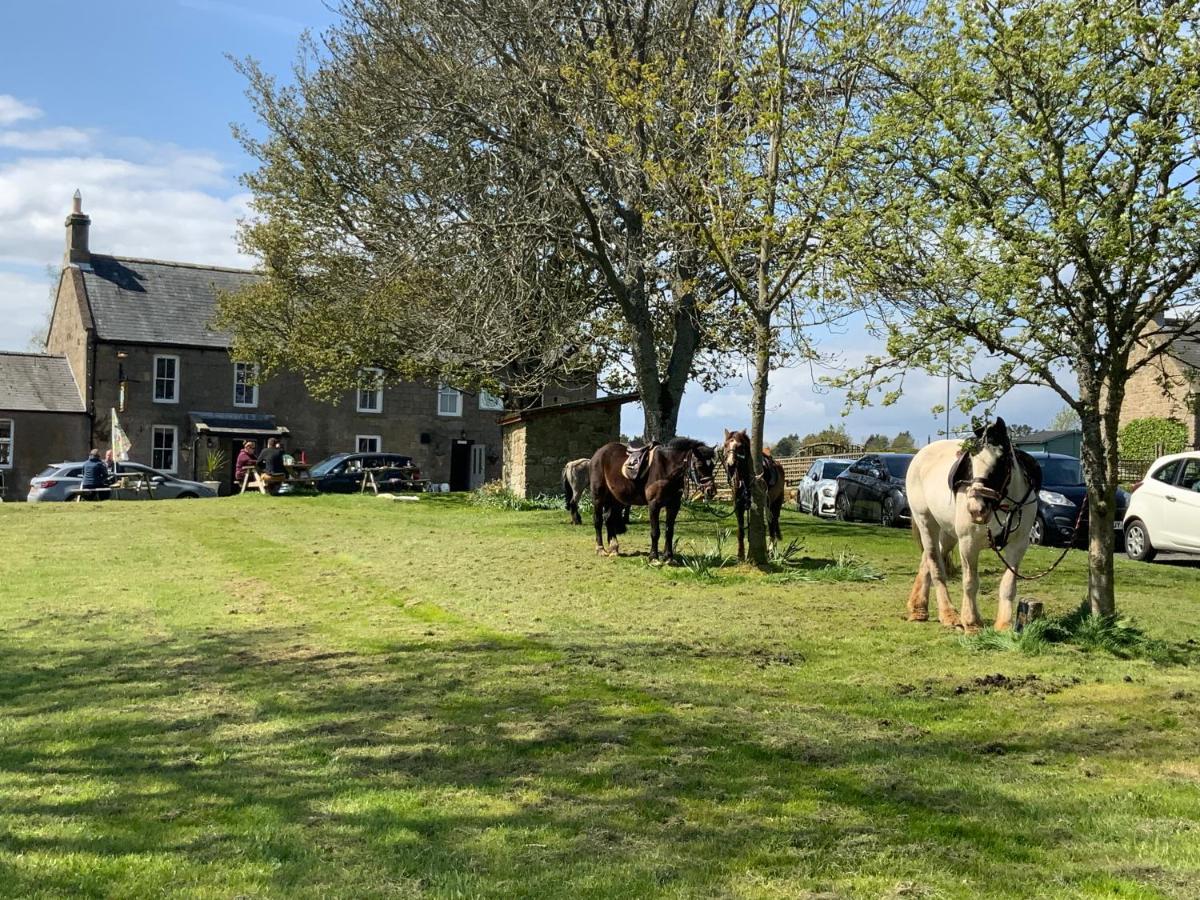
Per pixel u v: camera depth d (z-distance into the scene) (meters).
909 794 5.61
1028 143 8.88
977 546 9.92
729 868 4.64
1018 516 9.60
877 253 9.75
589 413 27.41
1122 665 8.77
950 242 8.80
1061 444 42.84
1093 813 5.33
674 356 22.89
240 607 12.16
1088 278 9.02
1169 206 8.24
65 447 42.88
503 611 11.52
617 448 16.25
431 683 8.08
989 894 4.38
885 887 4.44
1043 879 4.53
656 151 15.36
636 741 6.54
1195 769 6.04
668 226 16.22
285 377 46.38
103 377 43.44
